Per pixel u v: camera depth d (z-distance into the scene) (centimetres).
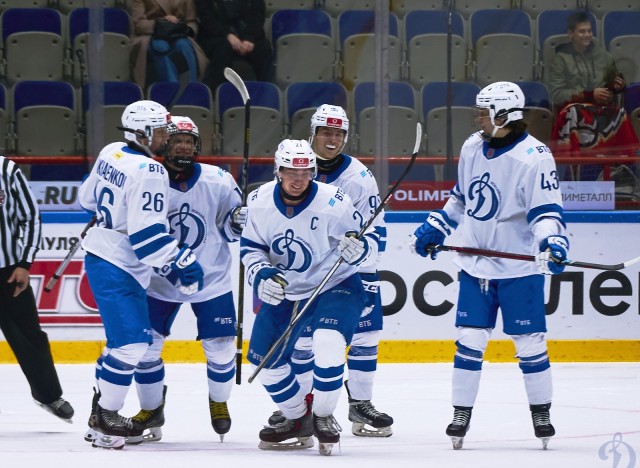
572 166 2550
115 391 1441
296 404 1456
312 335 1452
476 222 1494
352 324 1415
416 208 2527
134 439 1523
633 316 2438
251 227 1428
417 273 2427
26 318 1670
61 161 2497
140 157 1448
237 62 2541
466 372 1471
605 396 1994
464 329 1480
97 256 1457
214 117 2544
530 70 2580
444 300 2428
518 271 1462
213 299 1546
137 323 1440
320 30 2553
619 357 2433
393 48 2555
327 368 1383
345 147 2545
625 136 2548
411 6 2559
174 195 1523
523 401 1936
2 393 2041
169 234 1502
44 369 1675
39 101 2503
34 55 2512
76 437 1589
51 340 2386
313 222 1412
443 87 2555
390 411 1847
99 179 1480
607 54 2569
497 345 2433
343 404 1939
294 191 1392
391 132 2545
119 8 2520
